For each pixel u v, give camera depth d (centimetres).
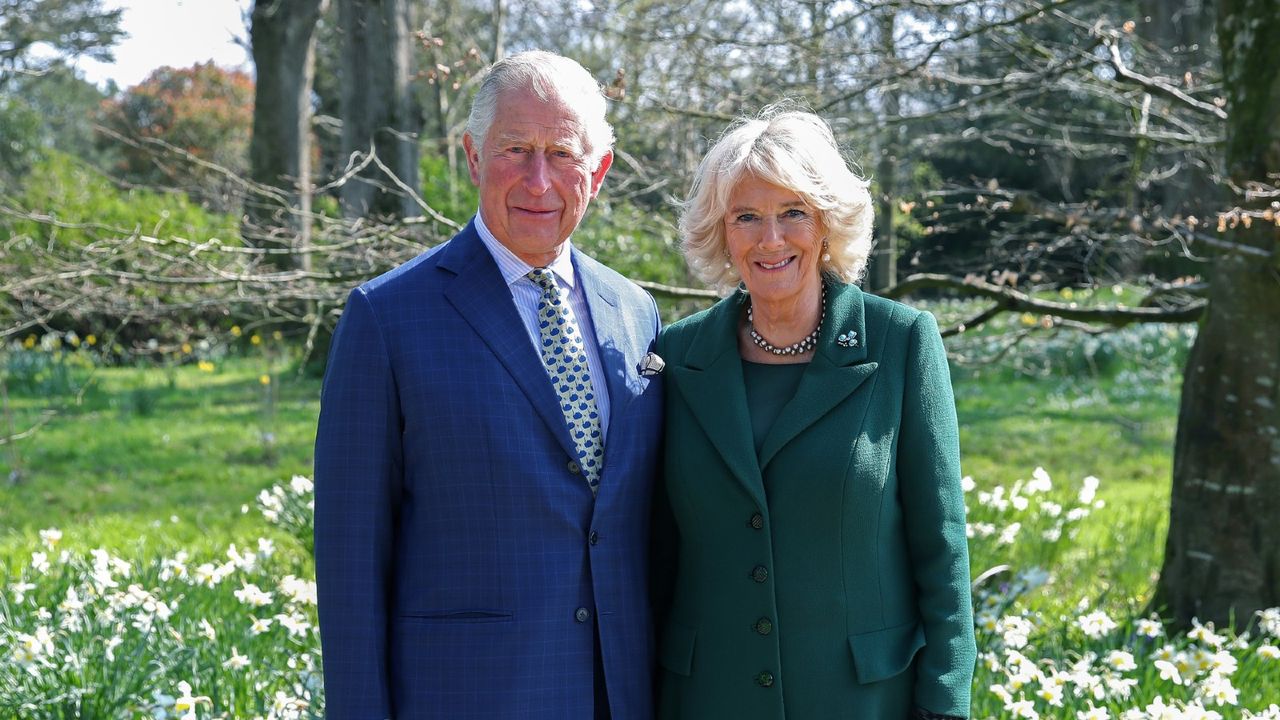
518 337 236
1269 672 414
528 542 226
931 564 233
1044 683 343
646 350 258
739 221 237
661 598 255
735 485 233
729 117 537
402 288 236
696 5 618
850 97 523
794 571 229
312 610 462
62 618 400
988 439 1027
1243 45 460
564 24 660
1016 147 1571
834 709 227
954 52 562
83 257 579
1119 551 641
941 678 226
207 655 383
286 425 1128
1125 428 1066
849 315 242
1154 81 512
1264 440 463
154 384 1398
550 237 238
